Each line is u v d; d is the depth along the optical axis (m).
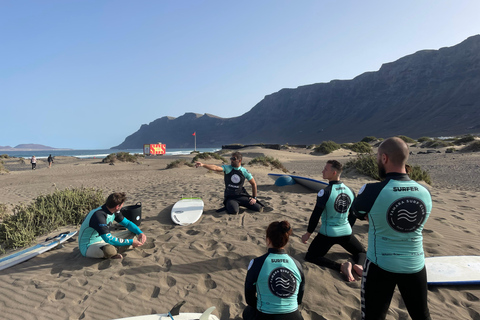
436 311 3.00
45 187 13.82
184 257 4.12
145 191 10.47
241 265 3.88
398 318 2.90
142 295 3.31
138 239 4.14
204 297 3.27
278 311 2.21
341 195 3.51
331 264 3.69
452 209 6.70
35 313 3.06
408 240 2.02
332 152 40.94
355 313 3.00
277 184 9.18
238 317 2.94
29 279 3.67
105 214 3.98
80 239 4.12
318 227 5.18
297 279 2.30
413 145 42.22
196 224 5.52
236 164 5.97
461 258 3.89
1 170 23.94
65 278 3.69
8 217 5.79
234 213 5.94
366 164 12.80
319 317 2.94
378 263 2.08
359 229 5.13
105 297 3.28
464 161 20.34
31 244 4.85
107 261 4.08
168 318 2.73
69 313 3.05
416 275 2.02
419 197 1.99
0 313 3.07
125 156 33.47
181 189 10.15
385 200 2.00
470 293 3.30
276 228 2.30
